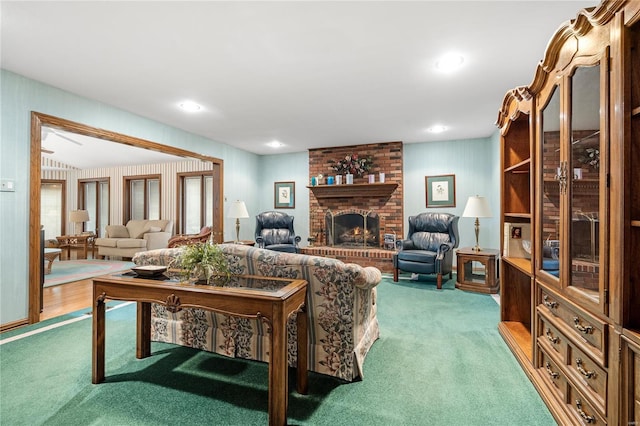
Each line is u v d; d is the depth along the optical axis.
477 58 2.56
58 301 3.59
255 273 1.96
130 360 2.18
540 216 1.89
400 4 1.88
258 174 6.94
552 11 1.95
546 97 1.79
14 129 2.76
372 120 4.33
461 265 4.20
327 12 1.95
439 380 1.93
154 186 7.88
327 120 4.32
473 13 1.97
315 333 1.99
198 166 7.23
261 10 1.92
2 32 2.14
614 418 1.17
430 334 2.65
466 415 1.60
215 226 5.62
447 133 5.10
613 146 1.17
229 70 2.76
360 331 2.09
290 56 2.52
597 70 1.29
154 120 4.23
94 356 1.87
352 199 6.02
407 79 2.97
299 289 1.69
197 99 3.46
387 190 5.66
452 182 5.56
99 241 6.85
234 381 1.92
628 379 1.11
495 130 4.92
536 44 2.35
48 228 8.48
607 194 1.21
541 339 1.85
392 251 5.27
